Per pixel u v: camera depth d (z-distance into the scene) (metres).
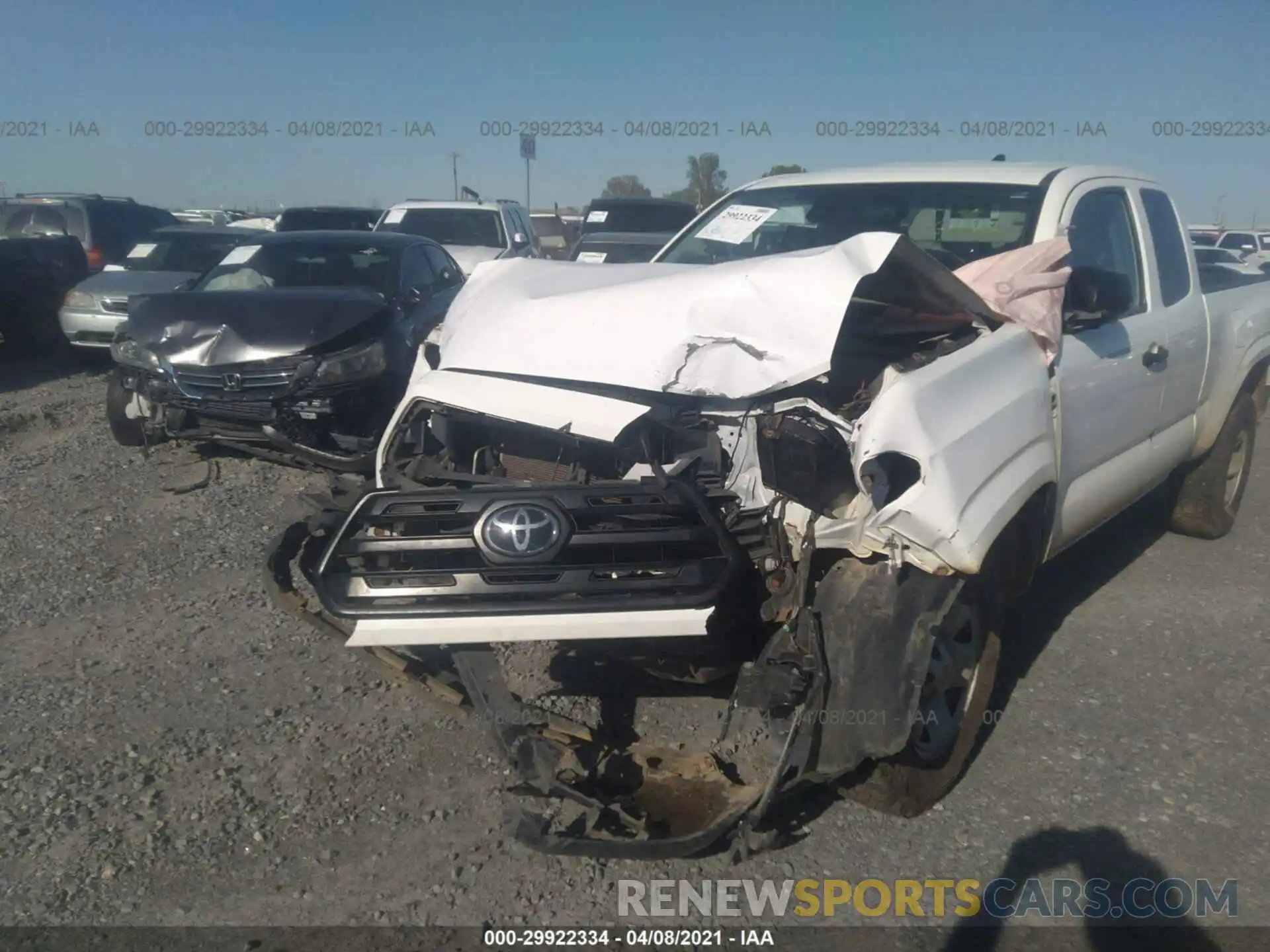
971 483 3.31
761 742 3.48
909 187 5.21
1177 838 3.62
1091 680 4.73
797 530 3.37
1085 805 3.79
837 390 3.51
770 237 5.33
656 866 3.45
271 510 6.86
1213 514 6.43
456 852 3.50
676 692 4.32
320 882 3.35
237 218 28.59
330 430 7.21
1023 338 3.87
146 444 7.73
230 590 5.58
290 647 4.93
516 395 3.50
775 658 3.22
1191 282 5.77
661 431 3.50
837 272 3.31
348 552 3.23
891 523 3.18
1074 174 5.05
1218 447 6.32
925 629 3.19
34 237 14.91
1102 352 4.51
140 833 3.57
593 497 3.22
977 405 3.48
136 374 7.52
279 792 3.80
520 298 3.89
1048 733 4.28
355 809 3.71
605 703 4.24
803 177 5.67
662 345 3.38
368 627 3.17
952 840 3.60
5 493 7.21
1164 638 5.16
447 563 3.26
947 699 3.73
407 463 3.68
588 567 3.19
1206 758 4.10
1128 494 5.14
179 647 4.91
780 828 3.60
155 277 12.92
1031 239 4.66
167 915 3.20
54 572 5.82
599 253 15.79
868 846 3.57
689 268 4.12
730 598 3.27
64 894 3.27
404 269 9.14
